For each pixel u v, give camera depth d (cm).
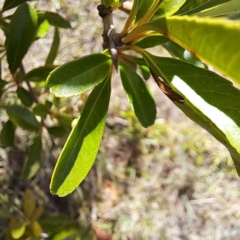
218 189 55
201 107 15
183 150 55
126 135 53
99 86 17
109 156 52
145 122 22
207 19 9
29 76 27
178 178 54
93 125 17
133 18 17
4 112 43
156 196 53
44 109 29
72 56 52
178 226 52
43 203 46
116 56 17
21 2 26
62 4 52
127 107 54
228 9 14
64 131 32
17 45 24
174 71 16
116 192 51
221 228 53
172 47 23
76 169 17
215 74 15
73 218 47
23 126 27
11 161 46
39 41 50
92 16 54
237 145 14
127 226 50
